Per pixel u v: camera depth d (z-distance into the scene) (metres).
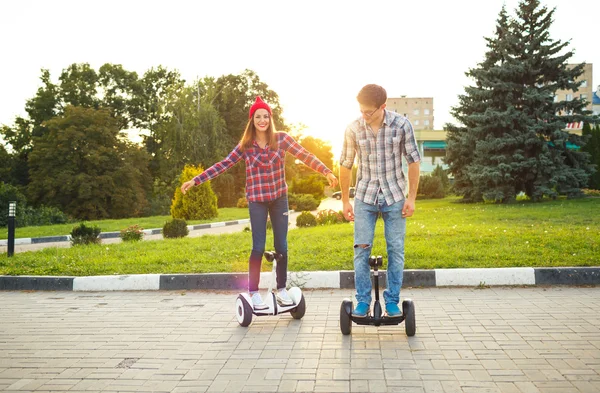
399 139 4.06
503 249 7.37
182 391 3.04
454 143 23.75
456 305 5.06
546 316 4.54
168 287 6.42
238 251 8.40
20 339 4.28
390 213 4.13
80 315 5.15
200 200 24.16
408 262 6.58
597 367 3.24
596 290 5.57
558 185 22.08
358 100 3.98
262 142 4.59
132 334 4.38
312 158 4.53
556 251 7.05
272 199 4.64
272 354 3.69
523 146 22.05
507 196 21.78
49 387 3.17
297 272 6.23
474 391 2.89
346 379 3.13
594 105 67.31
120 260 7.84
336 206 38.94
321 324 4.52
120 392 3.06
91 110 39.25
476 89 22.84
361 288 4.17
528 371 3.20
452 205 23.05
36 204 37.56
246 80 51.59
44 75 46.03
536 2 22.42
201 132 40.22
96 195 37.69
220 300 5.74
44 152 37.78
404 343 3.86
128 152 40.38
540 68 22.38
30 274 6.98
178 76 53.28
